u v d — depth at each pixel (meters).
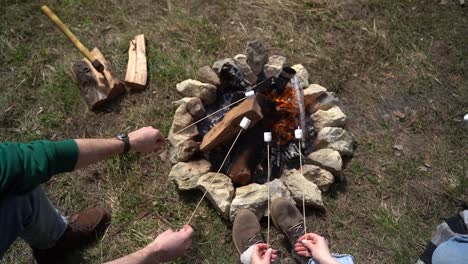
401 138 2.77
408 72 3.05
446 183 2.59
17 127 2.85
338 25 3.26
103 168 2.65
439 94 2.95
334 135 2.63
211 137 2.51
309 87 2.82
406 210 2.51
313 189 2.46
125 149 2.00
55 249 2.34
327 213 2.49
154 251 1.75
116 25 3.30
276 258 2.21
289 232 2.33
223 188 2.46
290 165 2.65
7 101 2.93
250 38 3.21
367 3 3.36
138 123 2.83
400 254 2.37
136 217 2.51
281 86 2.58
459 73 3.05
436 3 3.37
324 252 1.94
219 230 2.45
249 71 2.80
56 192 2.60
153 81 2.99
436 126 2.81
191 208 2.52
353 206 2.52
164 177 2.63
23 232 2.03
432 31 3.23
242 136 2.57
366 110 2.89
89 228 2.40
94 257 2.39
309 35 3.23
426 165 2.65
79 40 3.19
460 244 1.71
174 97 2.93
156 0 3.40
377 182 2.60
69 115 2.88
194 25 3.26
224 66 2.74
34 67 3.08
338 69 3.06
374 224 2.46
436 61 3.10
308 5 3.38
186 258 2.37
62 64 3.10
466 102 2.90
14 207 1.75
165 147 2.72
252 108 2.35
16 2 3.39
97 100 2.84
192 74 3.01
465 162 2.67
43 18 3.32
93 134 2.81
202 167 2.58
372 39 3.19
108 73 2.90
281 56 2.99
